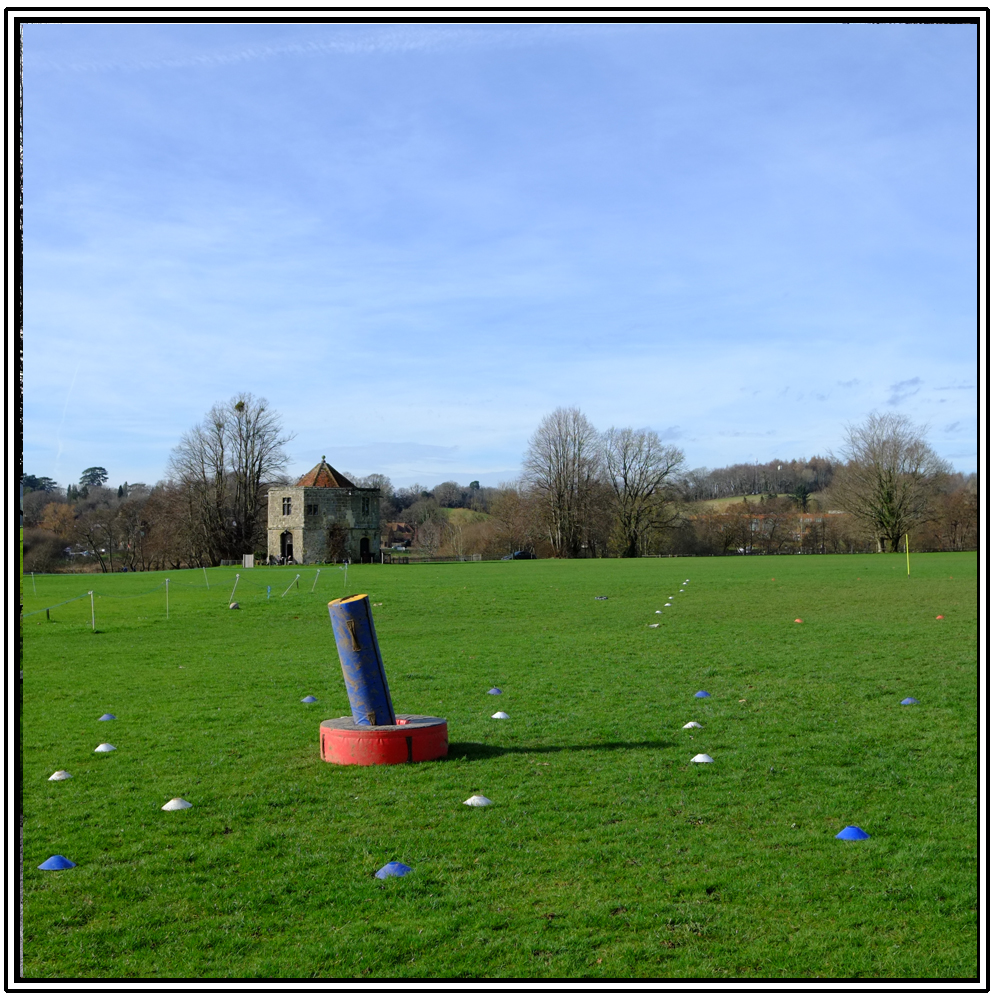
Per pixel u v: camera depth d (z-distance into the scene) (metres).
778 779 10.67
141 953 6.50
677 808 9.60
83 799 10.30
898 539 98.06
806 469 177.38
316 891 7.55
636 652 22.33
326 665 21.56
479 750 12.39
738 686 17.16
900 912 6.98
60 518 100.75
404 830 9.02
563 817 9.34
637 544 118.75
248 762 11.95
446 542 131.00
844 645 22.53
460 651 23.25
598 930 6.75
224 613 35.81
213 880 7.81
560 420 117.25
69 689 18.28
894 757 11.61
